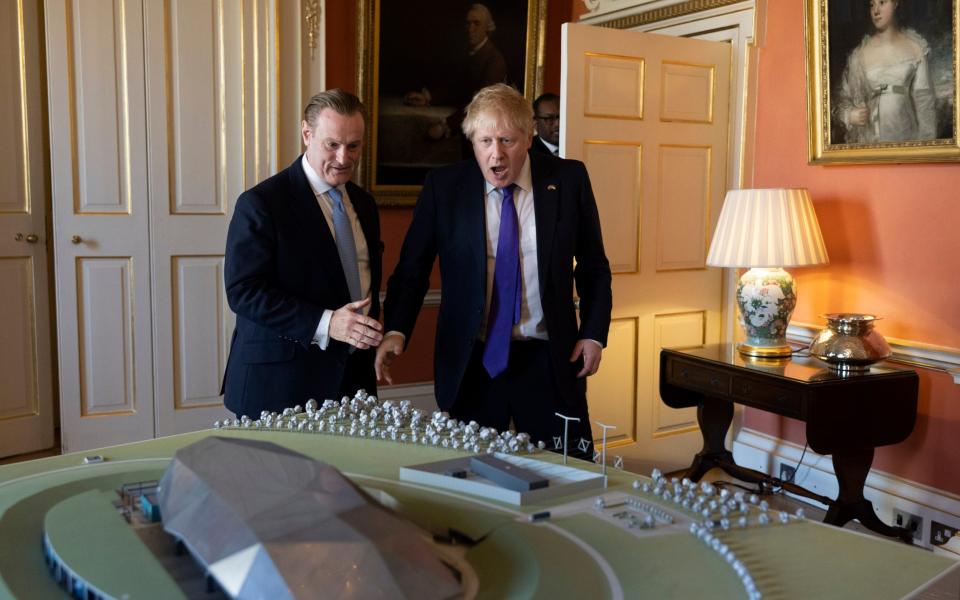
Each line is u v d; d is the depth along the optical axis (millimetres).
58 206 4289
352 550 1054
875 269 3750
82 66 4270
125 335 4469
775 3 4176
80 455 1657
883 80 3584
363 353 2609
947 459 3549
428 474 1524
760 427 4359
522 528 1322
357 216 2619
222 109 4512
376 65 4781
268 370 2447
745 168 4363
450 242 2613
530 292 2570
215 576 1038
